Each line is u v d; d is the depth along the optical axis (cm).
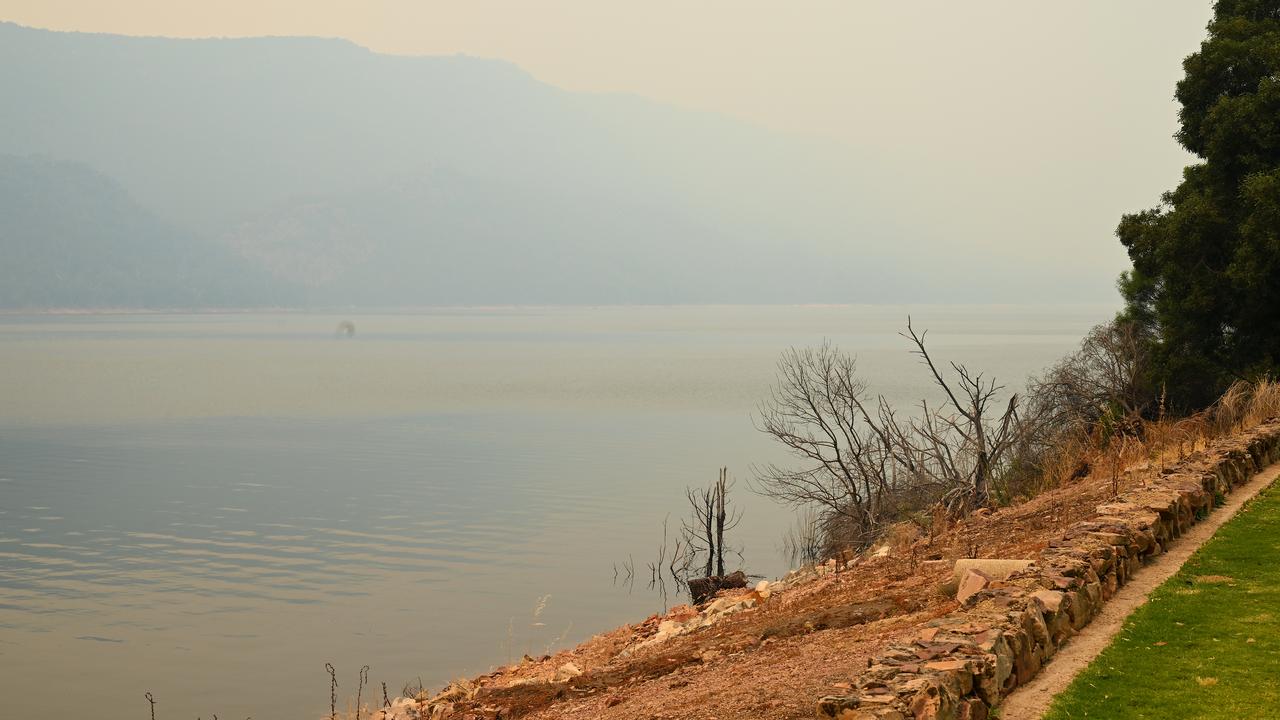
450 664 2667
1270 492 1641
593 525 4784
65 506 5584
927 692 738
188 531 4869
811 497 3228
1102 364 3728
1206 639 940
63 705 2491
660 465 6994
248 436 9069
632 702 1194
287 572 3966
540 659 2200
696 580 3011
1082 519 1571
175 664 2798
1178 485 1493
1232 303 3316
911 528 2486
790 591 1986
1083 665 903
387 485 6206
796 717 898
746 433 8994
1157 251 3519
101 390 13675
